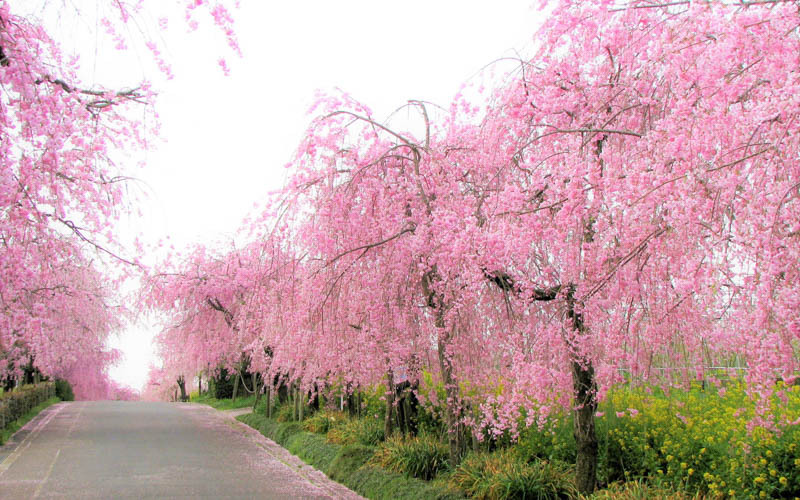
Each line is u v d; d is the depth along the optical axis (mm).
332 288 7980
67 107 5992
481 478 7109
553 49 6199
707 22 4262
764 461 5586
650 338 5027
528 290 5914
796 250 3520
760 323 3719
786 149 3555
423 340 8688
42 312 10688
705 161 4301
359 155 8695
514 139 6410
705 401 8094
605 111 5703
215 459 11570
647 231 4746
